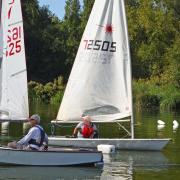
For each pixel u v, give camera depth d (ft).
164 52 267.80
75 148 72.79
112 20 86.99
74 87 88.07
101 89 86.99
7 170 64.39
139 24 278.87
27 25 314.76
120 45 86.48
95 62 87.25
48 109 176.96
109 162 71.92
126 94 85.51
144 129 115.24
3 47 81.20
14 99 81.46
